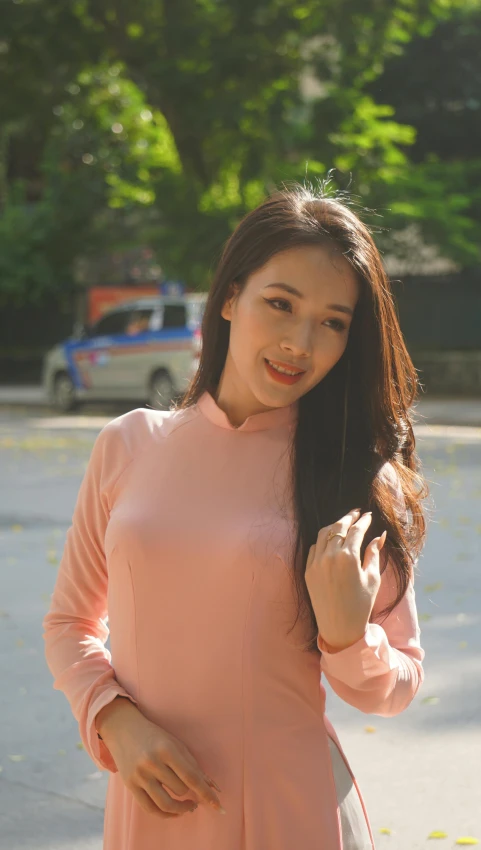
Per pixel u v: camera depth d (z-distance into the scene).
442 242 22.83
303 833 1.62
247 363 1.70
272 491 1.70
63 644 1.81
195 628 1.65
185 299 19.30
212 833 1.61
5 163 30.73
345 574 1.52
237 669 1.64
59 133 23.69
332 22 19.50
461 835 3.45
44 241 26.81
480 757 4.07
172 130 21.14
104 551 1.82
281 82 20.28
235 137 20.42
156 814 1.61
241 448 1.73
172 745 1.59
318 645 1.57
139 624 1.68
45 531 8.62
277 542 1.65
